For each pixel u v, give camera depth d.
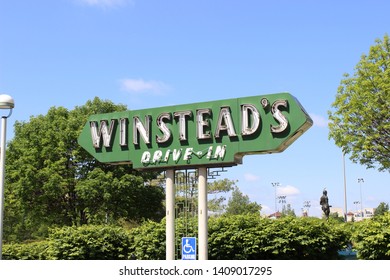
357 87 32.06
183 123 17.91
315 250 21.11
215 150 17.31
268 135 16.70
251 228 21.03
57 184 38.47
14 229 56.94
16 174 39.81
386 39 32.41
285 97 16.62
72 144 40.25
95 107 42.88
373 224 18.23
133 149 18.75
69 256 22.84
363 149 32.31
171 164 17.98
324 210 37.59
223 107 17.41
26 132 42.19
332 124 33.38
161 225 22.66
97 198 39.12
